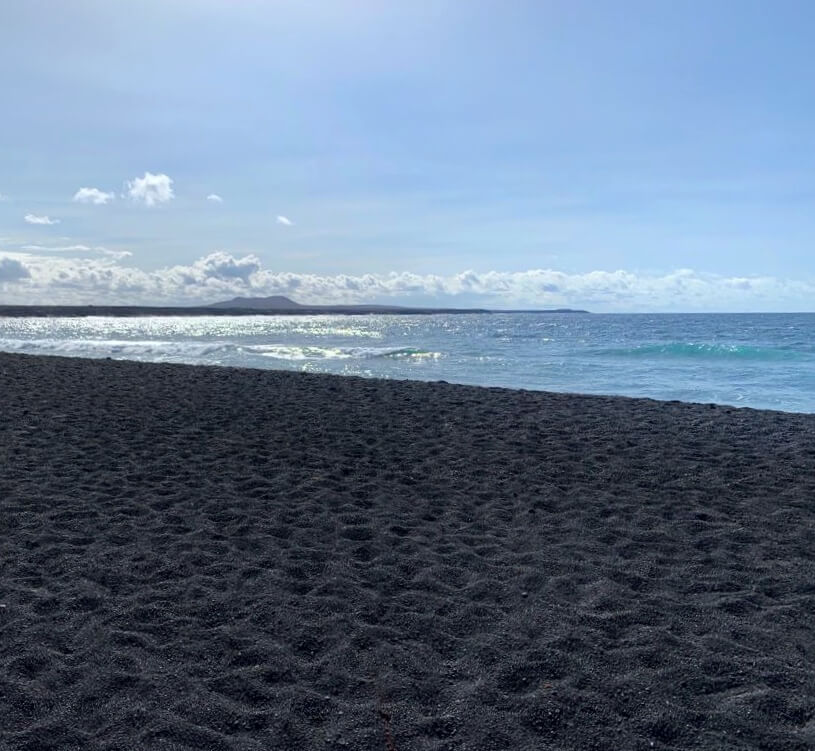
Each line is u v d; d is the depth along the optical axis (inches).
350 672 136.0
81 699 125.1
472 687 129.6
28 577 181.3
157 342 1604.3
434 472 298.5
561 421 415.8
